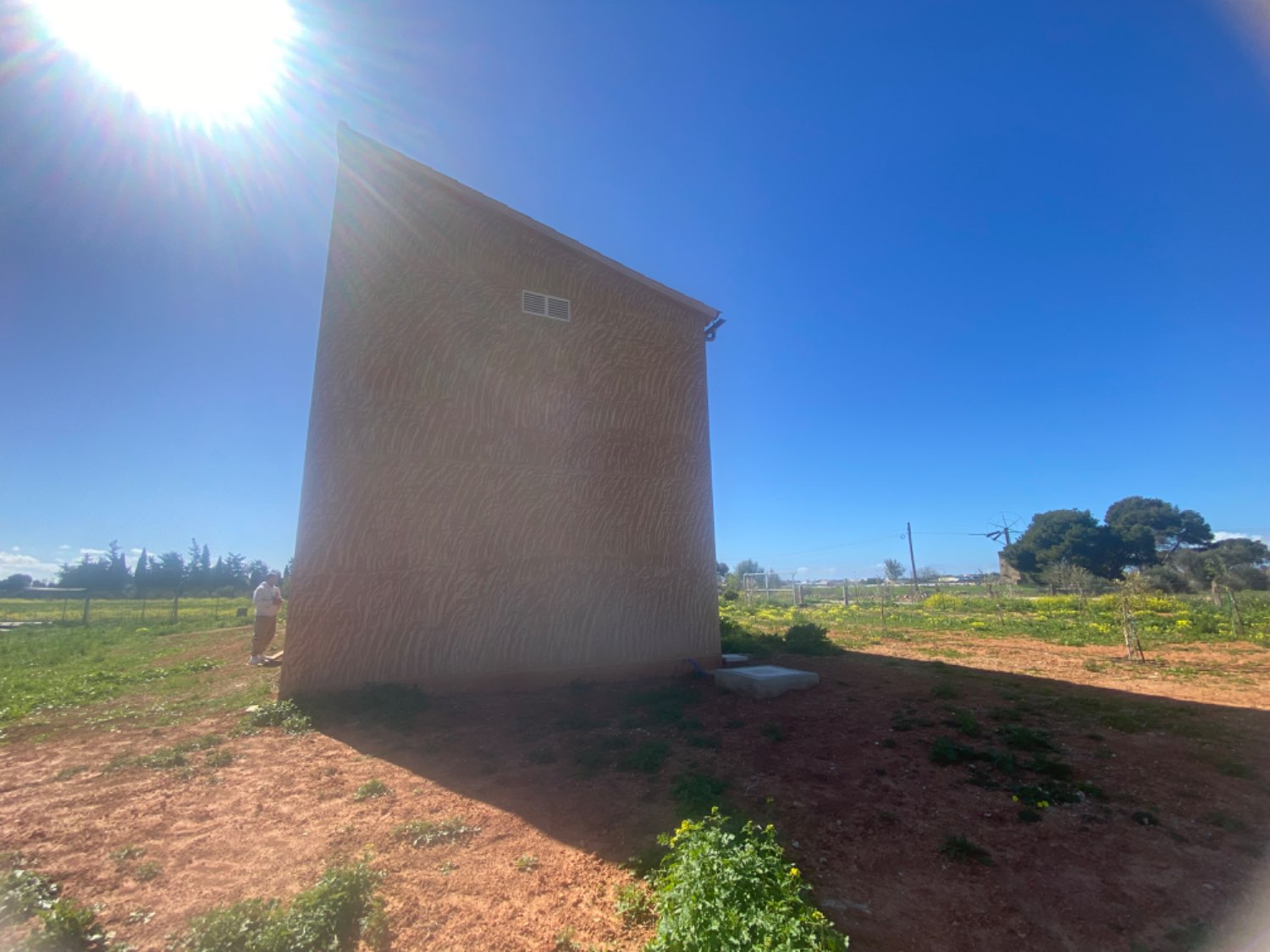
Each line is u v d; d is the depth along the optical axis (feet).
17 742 19.81
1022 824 13.51
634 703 25.07
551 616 28.78
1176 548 173.37
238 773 16.76
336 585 24.71
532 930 9.79
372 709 22.76
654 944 8.65
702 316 36.06
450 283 28.73
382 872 11.50
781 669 28.68
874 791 15.53
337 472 25.31
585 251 32.09
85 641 53.26
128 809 14.37
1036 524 175.73
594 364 32.01
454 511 27.25
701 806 14.47
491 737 20.33
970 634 49.80
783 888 9.25
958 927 9.91
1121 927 9.84
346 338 26.30
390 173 28.12
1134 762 16.90
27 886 10.51
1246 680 28.07
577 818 14.07
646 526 32.12
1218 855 11.97
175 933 9.49
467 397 28.27
